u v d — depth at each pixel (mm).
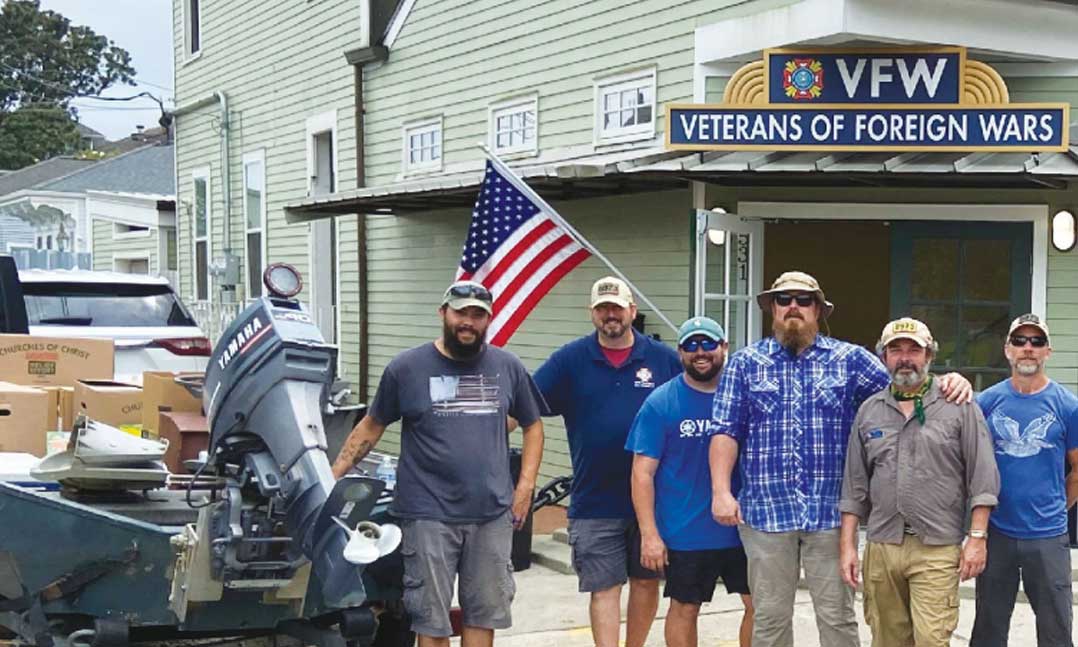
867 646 6820
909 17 8555
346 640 5246
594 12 10906
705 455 5469
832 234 12375
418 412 5195
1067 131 8242
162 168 31812
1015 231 9109
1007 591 5570
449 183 10297
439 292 13211
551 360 5941
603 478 5809
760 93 9000
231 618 5043
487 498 5191
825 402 5164
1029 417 5492
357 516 4520
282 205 16719
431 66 13297
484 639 5340
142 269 24453
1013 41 8836
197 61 19438
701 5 9734
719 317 9305
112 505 5246
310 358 4973
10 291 9102
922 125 8477
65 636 4988
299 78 16109
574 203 11031
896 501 5125
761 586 5176
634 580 5930
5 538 4777
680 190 9703
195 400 6734
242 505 4797
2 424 6391
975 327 9211
